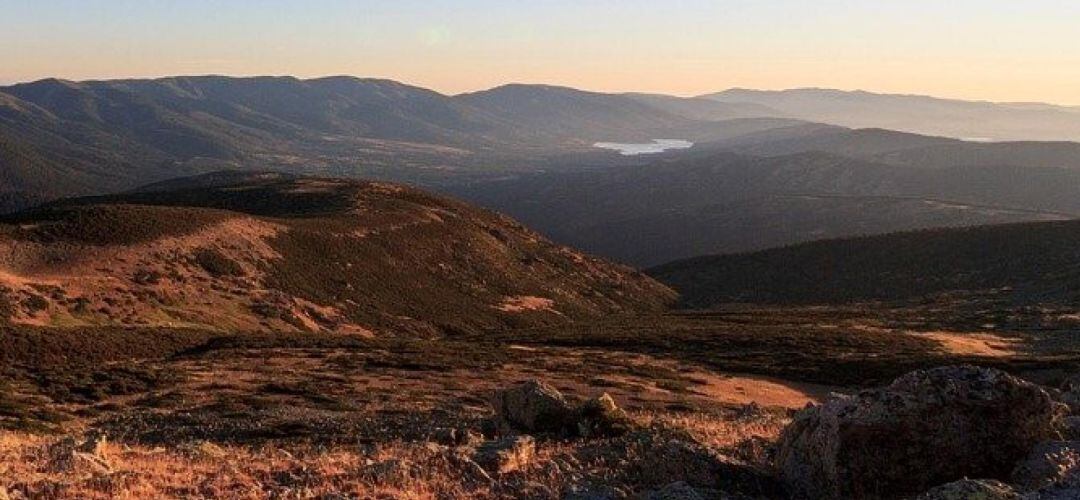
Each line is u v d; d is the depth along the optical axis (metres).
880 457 10.66
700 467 11.84
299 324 70.44
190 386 36.34
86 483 11.59
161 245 73.62
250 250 81.31
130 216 76.12
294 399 32.47
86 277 62.34
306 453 17.98
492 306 99.69
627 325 85.19
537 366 44.53
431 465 12.77
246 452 17.34
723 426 18.84
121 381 36.53
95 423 27.72
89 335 48.84
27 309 52.78
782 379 45.91
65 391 34.16
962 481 8.58
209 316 64.06
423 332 81.56
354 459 14.59
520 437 14.63
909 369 45.91
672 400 34.16
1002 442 10.79
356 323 77.06
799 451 11.81
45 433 24.42
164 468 13.57
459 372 41.25
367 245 100.19
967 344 64.31
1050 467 10.15
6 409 28.16
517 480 11.99
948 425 10.72
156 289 65.00
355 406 30.55
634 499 10.58
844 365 48.38
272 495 11.10
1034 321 78.88
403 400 32.34
